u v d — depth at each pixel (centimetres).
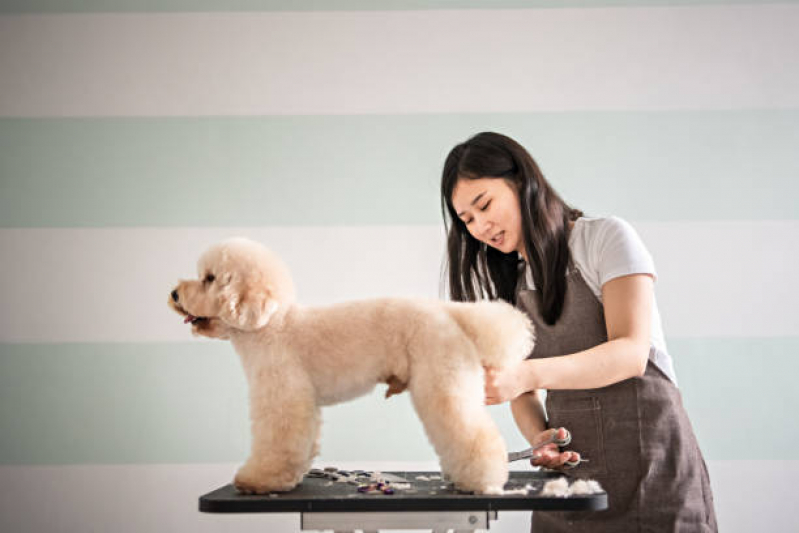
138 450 216
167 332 220
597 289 121
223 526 214
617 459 116
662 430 115
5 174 224
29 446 215
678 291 216
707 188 220
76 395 217
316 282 221
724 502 208
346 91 227
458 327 102
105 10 230
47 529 212
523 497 93
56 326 220
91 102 228
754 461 210
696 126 223
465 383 98
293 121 227
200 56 229
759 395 212
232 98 228
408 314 102
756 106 223
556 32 227
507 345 101
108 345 219
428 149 225
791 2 226
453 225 139
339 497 94
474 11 229
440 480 118
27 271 221
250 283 102
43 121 227
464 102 226
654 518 112
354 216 223
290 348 103
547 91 226
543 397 214
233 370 219
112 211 224
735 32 225
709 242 218
